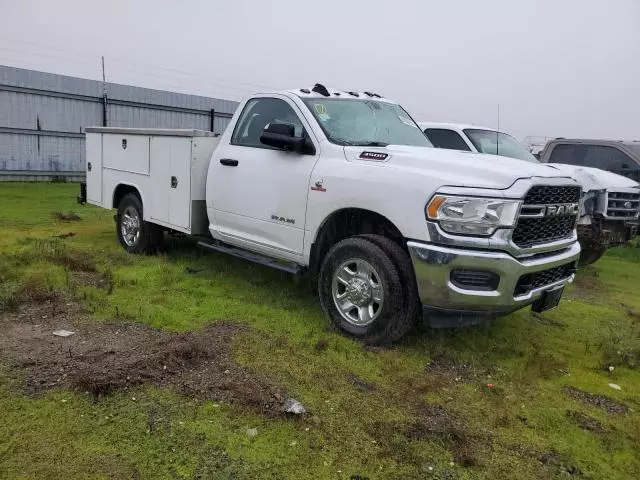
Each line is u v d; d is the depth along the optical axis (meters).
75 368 3.65
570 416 3.60
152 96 21.30
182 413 3.22
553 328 5.46
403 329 4.32
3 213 11.03
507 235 3.94
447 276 3.96
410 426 3.28
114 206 7.65
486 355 4.50
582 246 8.16
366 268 4.43
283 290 5.84
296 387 3.64
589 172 8.29
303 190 4.90
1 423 3.00
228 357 4.02
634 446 3.28
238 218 5.62
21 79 17.89
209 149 6.16
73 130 19.33
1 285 5.28
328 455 2.94
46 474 2.62
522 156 8.77
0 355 3.80
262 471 2.76
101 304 5.01
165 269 6.36
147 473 2.68
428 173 4.15
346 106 5.48
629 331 5.42
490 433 3.30
